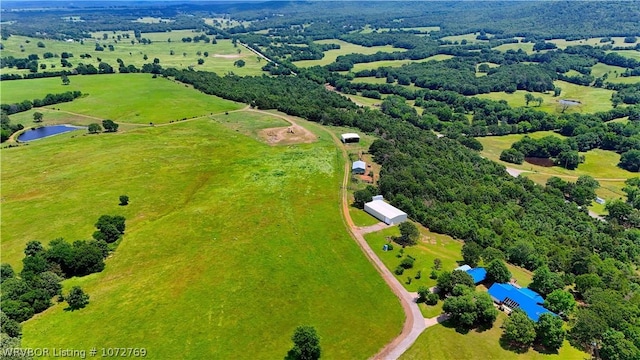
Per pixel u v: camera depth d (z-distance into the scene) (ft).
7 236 352.90
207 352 236.43
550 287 294.66
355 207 412.77
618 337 236.84
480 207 436.76
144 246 340.39
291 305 275.18
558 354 240.73
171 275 302.86
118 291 286.46
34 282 276.82
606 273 320.91
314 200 418.92
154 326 254.27
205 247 337.11
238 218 381.40
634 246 400.06
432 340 248.32
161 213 397.19
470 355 238.07
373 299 284.61
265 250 332.60
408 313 272.31
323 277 304.30
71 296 268.21
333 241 351.05
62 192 428.15
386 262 327.26
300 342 227.81
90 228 367.25
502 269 298.56
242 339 246.27
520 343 247.09
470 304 255.91
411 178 453.58
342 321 263.49
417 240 360.89
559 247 366.43
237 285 291.38
